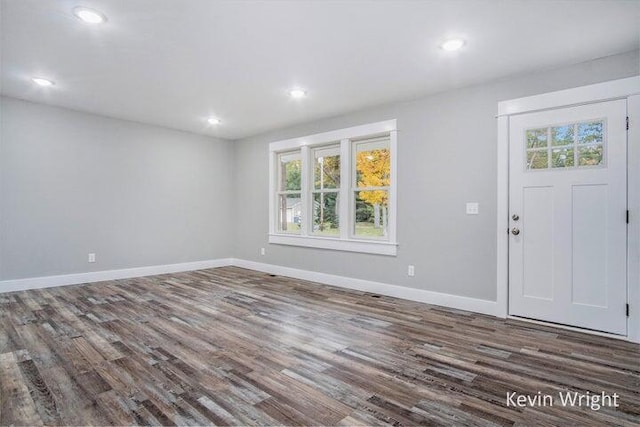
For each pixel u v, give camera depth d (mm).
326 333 2896
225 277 5293
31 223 4344
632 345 2666
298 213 5461
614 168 2832
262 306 3699
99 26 2498
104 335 2809
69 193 4621
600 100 2889
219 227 6281
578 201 2986
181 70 3289
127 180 5148
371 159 4508
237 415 1743
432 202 3830
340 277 4676
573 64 3018
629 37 2576
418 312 3502
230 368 2250
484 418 1732
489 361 2379
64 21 2430
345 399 1896
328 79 3465
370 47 2783
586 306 2947
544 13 2283
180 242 5758
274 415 1746
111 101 4234
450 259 3695
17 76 3463
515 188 3297
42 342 2648
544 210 3150
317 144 5051
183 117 4918
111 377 2117
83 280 4750
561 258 3062
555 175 3092
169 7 2252
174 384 2041
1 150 4121
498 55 2893
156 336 2799
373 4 2203
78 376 2123
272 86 3668
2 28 2527
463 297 3600
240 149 6332
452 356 2455
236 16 2355
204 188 6059
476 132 3527
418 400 1891
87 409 1781
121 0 2178
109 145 4957
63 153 4559
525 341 2736
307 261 5117
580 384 2076
